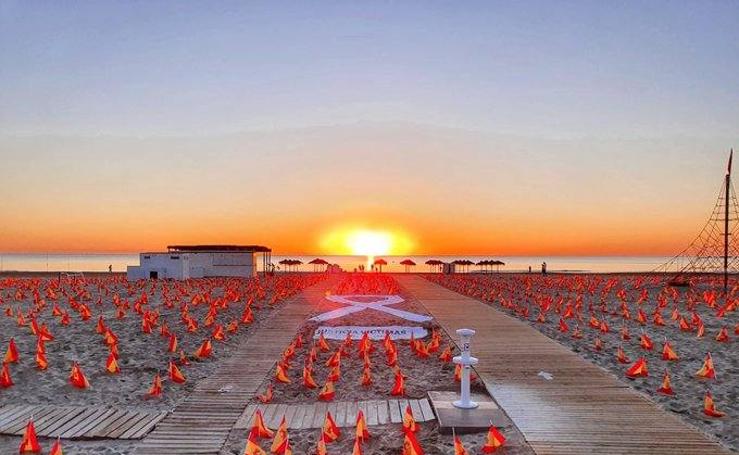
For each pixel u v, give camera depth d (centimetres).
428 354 1739
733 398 1290
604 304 3038
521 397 1236
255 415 1101
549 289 4075
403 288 4228
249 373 1545
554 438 995
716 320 2405
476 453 959
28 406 1251
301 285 4319
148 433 1085
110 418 1165
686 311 2742
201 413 1204
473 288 4044
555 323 2358
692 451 935
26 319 2302
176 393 1379
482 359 1605
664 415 1117
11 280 5272
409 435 916
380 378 1503
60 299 3216
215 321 2364
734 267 4538
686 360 1658
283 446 959
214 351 1827
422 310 2772
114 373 1523
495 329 2134
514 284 4634
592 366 1518
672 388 1363
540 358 1612
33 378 1462
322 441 944
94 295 3438
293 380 1493
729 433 1076
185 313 2400
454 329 2156
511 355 1655
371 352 1808
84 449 1013
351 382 1477
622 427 1048
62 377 1476
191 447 1015
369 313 2667
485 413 1121
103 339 1922
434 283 4903
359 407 1230
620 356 1636
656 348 1831
